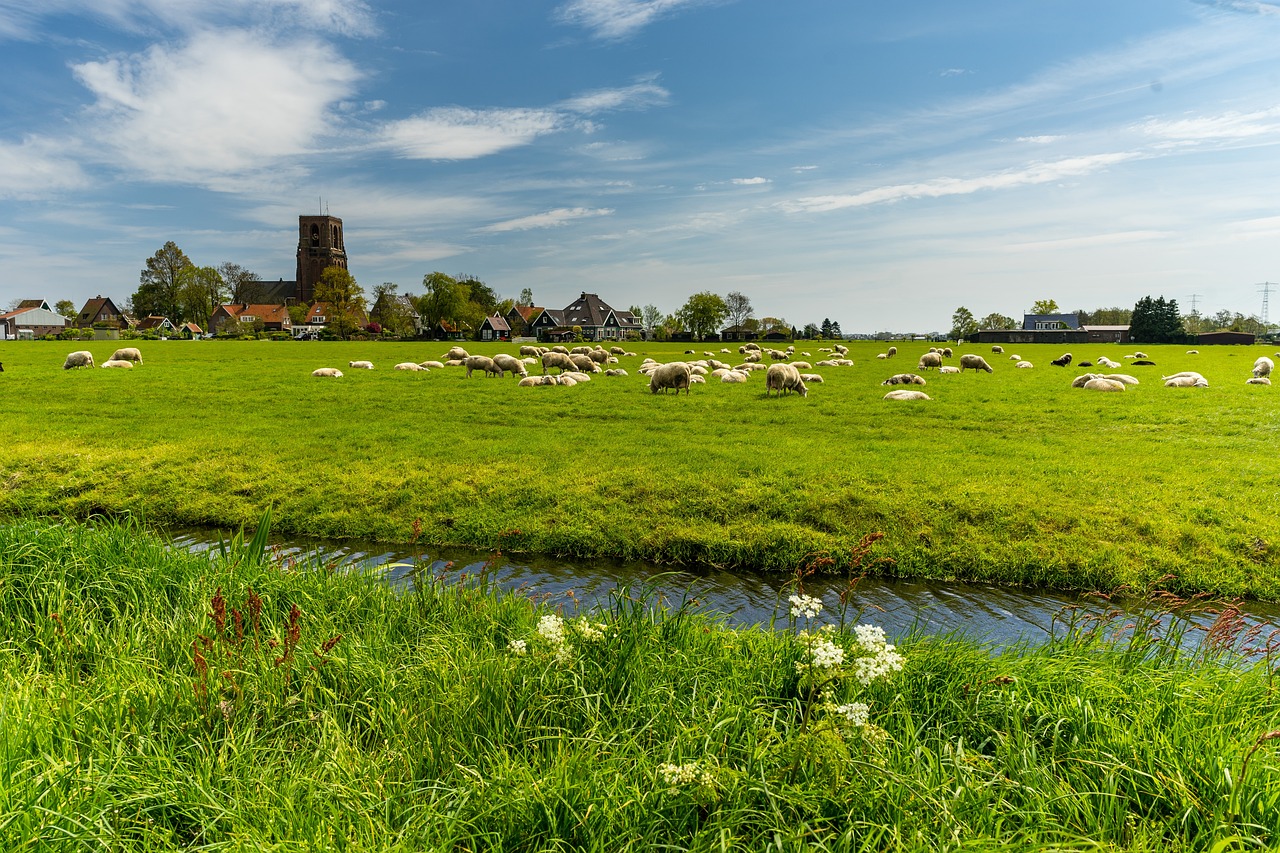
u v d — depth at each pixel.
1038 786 4.20
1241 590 10.36
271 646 5.68
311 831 3.67
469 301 163.75
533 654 5.46
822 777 4.11
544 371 41.97
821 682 5.01
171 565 8.07
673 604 9.86
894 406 26.77
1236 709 4.93
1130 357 66.75
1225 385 34.97
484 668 5.32
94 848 3.51
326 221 199.00
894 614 9.69
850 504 13.38
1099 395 30.44
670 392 31.38
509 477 15.36
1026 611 9.86
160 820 3.88
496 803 3.91
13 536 8.14
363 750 4.77
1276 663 5.98
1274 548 11.27
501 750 4.47
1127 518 12.39
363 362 46.72
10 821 3.41
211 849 3.61
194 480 15.71
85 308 174.25
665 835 3.82
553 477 15.33
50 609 6.52
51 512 14.55
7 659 5.75
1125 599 10.35
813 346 103.00
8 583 7.22
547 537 12.72
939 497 13.49
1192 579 10.66
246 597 6.83
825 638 5.06
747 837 3.77
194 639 5.39
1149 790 4.05
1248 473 15.06
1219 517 12.30
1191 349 92.00
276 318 166.38
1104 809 3.94
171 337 131.00
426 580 7.92
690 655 5.96
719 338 166.00
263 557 8.34
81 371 39.38
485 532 13.02
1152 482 14.47
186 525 14.16
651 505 13.75
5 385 31.80
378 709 5.09
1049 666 5.71
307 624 6.67
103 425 21.34
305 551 12.49
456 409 25.88
